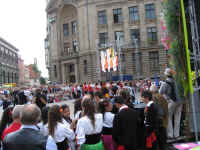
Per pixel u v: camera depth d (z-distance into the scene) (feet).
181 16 14.73
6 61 240.12
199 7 17.06
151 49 122.93
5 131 12.87
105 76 121.80
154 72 121.70
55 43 149.28
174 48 15.60
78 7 133.49
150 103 16.17
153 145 15.84
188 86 14.82
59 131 12.59
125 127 13.66
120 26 127.03
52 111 12.92
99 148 13.15
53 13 150.30
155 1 123.44
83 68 130.72
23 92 33.68
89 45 128.47
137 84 83.87
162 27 16.26
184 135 17.81
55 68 150.41
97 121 13.55
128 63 122.72
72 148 14.08
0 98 67.21
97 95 19.95
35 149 9.09
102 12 129.59
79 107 17.16
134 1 125.90
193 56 16.61
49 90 92.53
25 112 9.72
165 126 16.17
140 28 125.08
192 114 14.65
